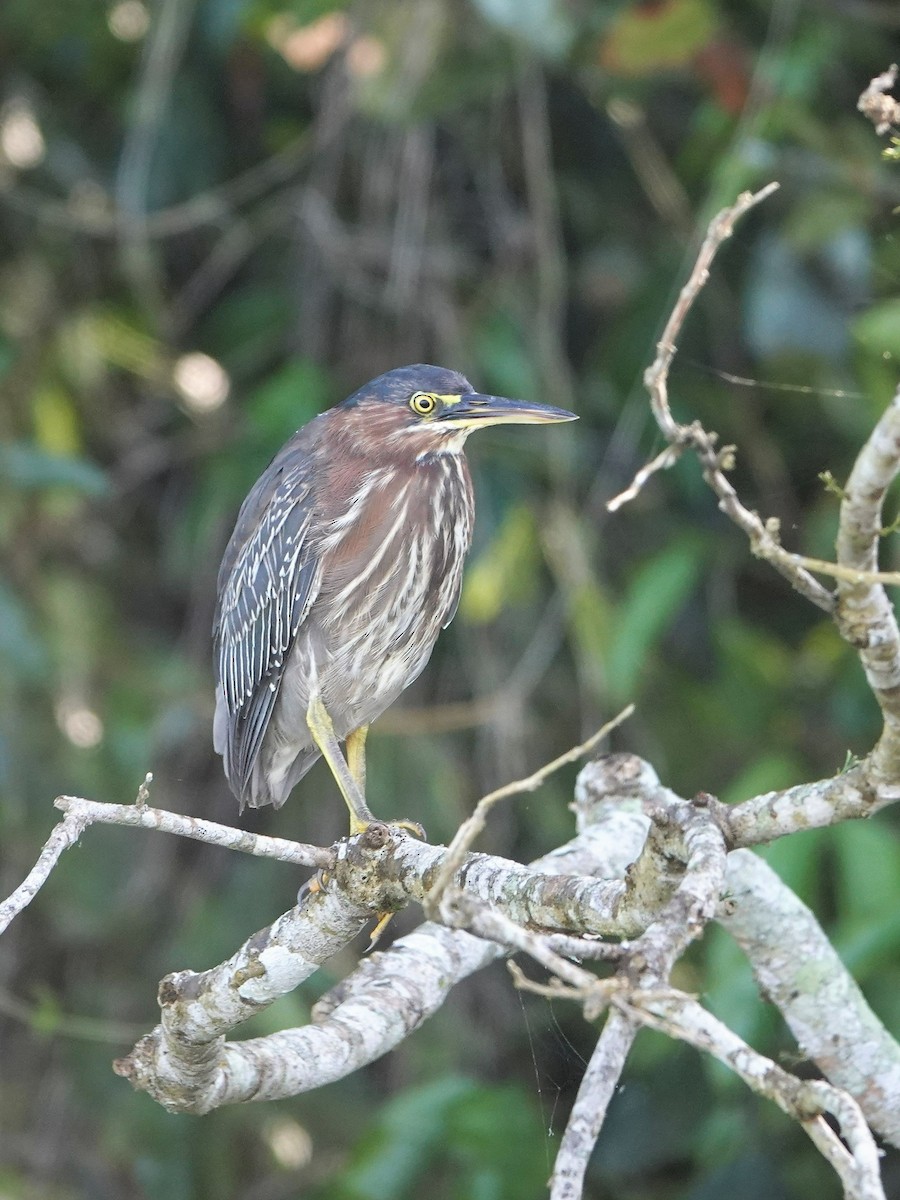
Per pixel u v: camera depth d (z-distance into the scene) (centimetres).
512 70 977
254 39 1041
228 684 808
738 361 1048
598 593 996
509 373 1029
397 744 1045
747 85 957
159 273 1144
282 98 1135
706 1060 850
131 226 1048
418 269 1093
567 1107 979
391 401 757
